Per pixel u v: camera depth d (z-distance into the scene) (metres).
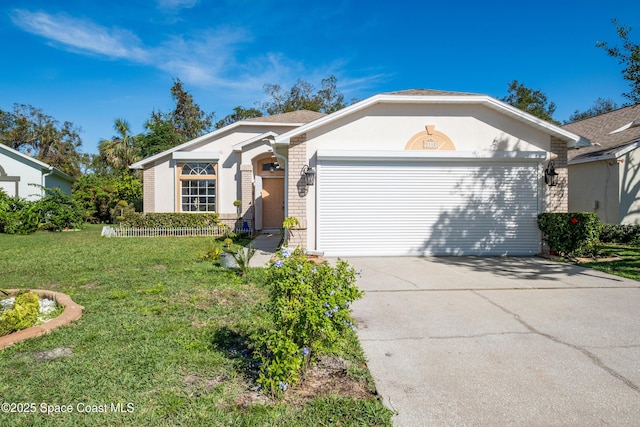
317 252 10.18
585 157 13.61
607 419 2.72
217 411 2.74
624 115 16.42
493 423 2.67
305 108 40.38
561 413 2.79
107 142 30.42
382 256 10.38
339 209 10.34
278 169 17.52
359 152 10.14
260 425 2.58
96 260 9.09
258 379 2.99
